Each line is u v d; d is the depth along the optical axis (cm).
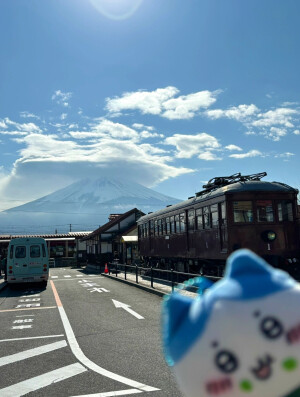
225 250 1598
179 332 202
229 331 186
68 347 806
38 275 2147
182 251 2091
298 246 1606
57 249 6159
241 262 208
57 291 1967
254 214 1591
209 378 187
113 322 1068
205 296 206
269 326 183
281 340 182
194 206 1928
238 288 196
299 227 1606
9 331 1001
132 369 639
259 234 1583
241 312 188
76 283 2427
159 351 749
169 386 553
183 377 197
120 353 744
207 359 187
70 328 1006
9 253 2147
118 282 2356
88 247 5309
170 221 2289
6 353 774
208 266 1861
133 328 977
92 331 961
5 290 2144
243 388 181
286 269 1581
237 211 1586
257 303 189
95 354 743
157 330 944
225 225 1594
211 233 1733
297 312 187
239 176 1758
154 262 2742
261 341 182
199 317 196
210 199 1736
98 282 2430
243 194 1587
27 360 717
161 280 1888
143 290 1833
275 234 1577
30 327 1044
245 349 182
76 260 5738
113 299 1550
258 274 204
